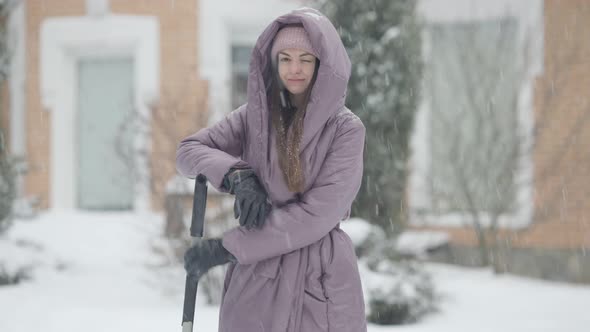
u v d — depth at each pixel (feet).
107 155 40.24
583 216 34.58
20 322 19.62
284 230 8.10
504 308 23.61
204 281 22.85
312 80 8.77
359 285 8.71
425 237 31.01
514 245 35.40
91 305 22.41
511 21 36.68
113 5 39.47
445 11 37.52
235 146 9.23
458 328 20.34
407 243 26.78
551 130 35.42
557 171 35.19
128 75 40.81
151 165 26.53
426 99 37.37
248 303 8.50
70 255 30.63
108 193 40.57
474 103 35.96
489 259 34.86
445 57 37.91
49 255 29.84
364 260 24.34
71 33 39.68
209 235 22.70
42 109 39.70
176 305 22.89
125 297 24.08
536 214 35.24
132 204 40.09
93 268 28.96
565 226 34.86
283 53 8.59
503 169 34.91
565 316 22.33
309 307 8.36
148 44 39.04
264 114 8.61
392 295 21.24
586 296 26.30
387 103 26.91
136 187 34.86
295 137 8.50
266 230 8.13
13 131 39.60
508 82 36.40
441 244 32.76
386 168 26.89
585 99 34.88
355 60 27.02
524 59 35.32
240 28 39.60
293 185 8.34
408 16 28.02
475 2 36.94
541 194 35.45
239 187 7.97
